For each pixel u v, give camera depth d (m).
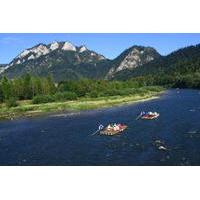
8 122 44.47
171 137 33.00
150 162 26.31
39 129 39.00
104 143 31.92
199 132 34.59
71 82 69.44
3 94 59.88
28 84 63.84
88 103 58.03
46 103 58.50
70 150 30.20
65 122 42.69
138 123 40.31
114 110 51.50
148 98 66.00
